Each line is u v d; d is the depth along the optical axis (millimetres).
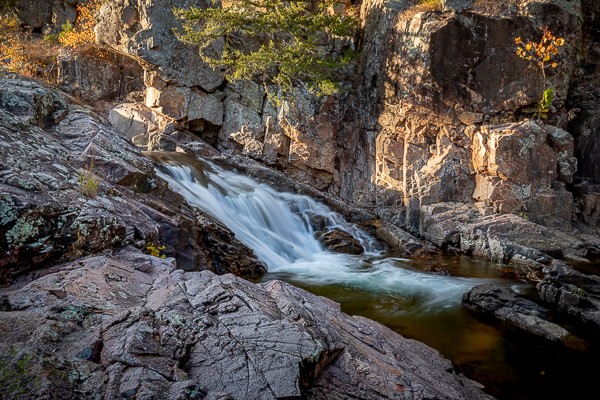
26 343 3020
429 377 4375
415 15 12914
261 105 15078
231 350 3154
